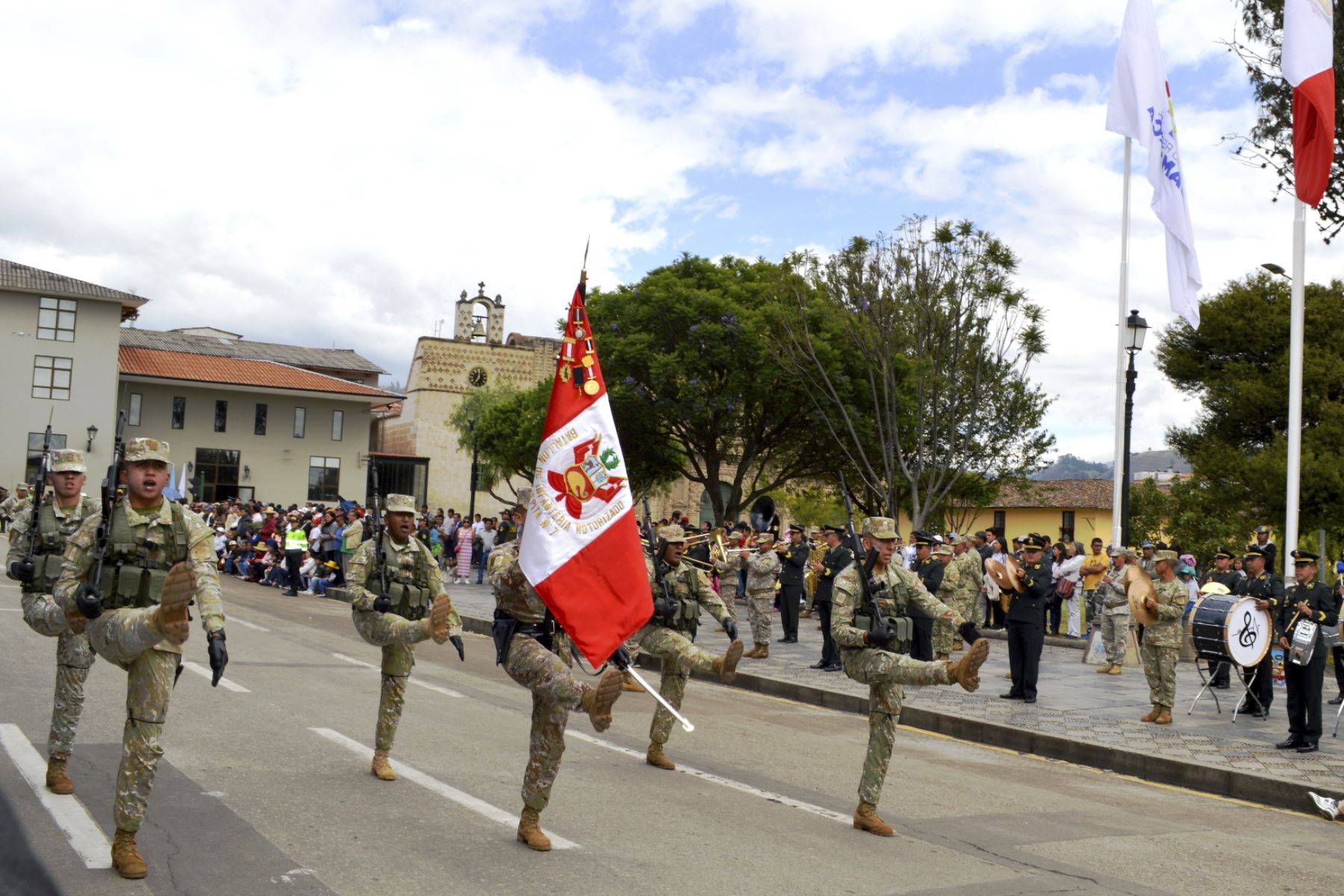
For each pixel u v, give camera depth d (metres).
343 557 28.50
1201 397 41.97
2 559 28.69
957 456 32.69
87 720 8.98
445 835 6.48
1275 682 17.59
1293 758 10.88
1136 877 6.77
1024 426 31.83
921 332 29.47
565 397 6.98
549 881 5.74
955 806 8.54
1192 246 17.97
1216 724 12.97
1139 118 18.55
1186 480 41.84
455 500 74.31
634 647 17.12
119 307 52.28
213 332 70.69
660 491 51.47
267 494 57.78
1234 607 13.10
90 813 6.39
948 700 14.09
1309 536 36.59
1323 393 37.75
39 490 7.04
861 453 32.00
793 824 7.41
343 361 70.38
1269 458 36.03
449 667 14.73
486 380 75.88
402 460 64.25
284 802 6.96
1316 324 39.50
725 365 34.81
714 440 37.03
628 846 6.54
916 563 15.91
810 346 31.95
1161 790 10.11
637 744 10.10
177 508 5.77
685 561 9.66
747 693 15.09
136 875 5.35
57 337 51.19
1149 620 12.98
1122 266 21.14
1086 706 14.05
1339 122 21.78
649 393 35.91
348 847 6.09
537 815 6.38
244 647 14.95
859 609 7.43
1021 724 12.40
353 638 17.77
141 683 5.40
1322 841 8.32
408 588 7.95
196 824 6.32
